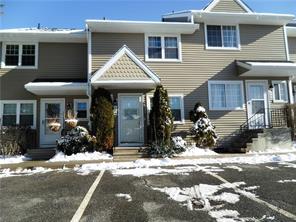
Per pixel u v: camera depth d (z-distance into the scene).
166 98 12.48
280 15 14.93
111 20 13.64
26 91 14.65
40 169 9.39
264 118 14.43
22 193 6.41
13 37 14.66
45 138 14.27
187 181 7.07
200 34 14.84
